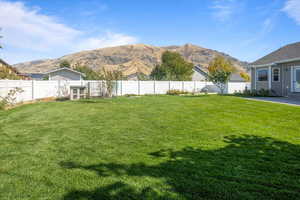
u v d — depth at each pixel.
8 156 3.63
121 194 2.41
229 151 3.92
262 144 4.36
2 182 2.69
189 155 3.70
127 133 5.24
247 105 10.43
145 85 22.53
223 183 2.70
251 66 19.64
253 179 2.82
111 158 3.55
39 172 2.99
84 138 4.79
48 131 5.44
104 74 19.84
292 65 15.42
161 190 2.50
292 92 14.87
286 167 3.21
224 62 43.66
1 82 10.70
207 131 5.43
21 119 7.13
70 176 2.86
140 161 3.41
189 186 2.61
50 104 11.68
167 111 8.78
